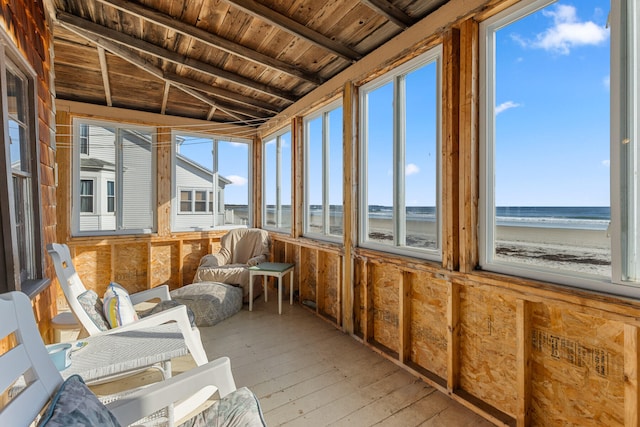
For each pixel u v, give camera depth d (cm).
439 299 217
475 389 193
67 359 138
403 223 251
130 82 363
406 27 229
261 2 223
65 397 80
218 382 119
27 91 190
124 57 293
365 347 271
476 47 186
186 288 351
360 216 289
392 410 187
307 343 279
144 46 282
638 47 130
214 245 484
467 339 198
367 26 244
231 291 355
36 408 78
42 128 212
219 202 498
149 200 440
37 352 86
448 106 199
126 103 415
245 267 399
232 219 511
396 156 253
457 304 200
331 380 219
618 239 133
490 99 184
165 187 442
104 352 153
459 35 196
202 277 388
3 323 75
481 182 188
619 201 133
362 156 289
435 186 221
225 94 387
